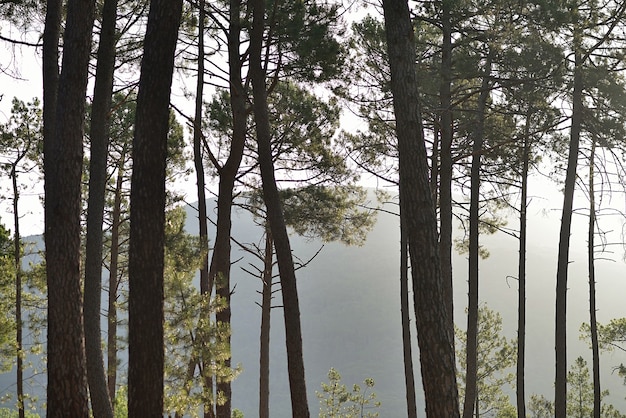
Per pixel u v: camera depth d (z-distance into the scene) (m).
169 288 11.55
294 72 13.27
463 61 14.13
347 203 18.84
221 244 13.18
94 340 10.19
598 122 14.35
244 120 13.09
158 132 7.63
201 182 13.50
